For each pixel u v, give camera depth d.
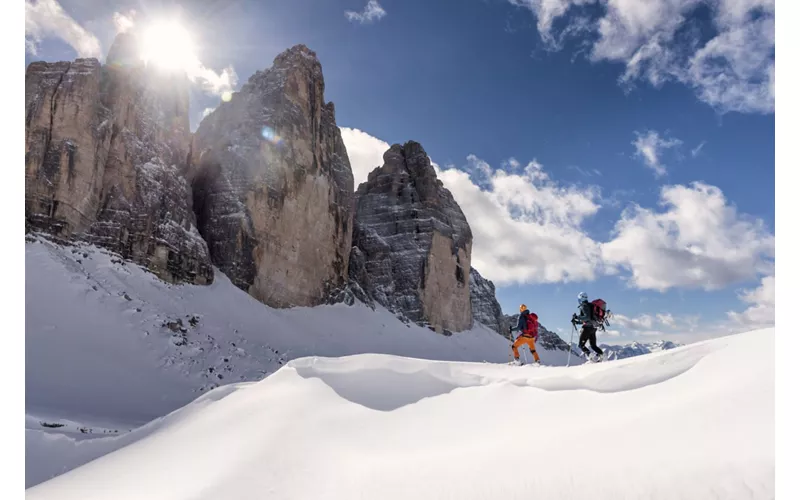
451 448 5.48
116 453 7.21
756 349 5.67
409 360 8.49
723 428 4.22
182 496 5.01
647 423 4.79
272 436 6.21
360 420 6.57
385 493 4.69
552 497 4.12
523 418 5.98
